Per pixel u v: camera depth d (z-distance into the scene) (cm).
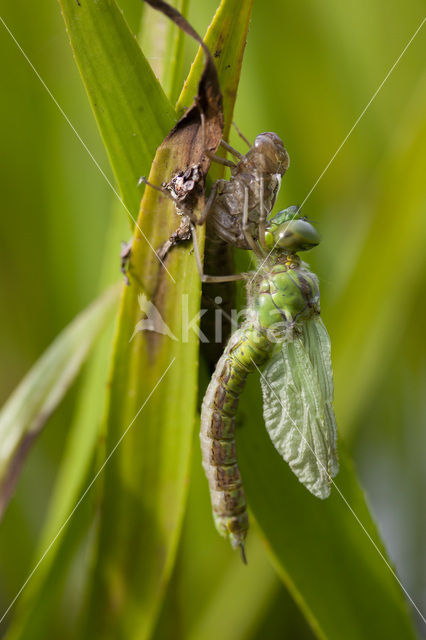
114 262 37
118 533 35
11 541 40
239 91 39
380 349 38
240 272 36
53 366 36
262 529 35
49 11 40
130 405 34
